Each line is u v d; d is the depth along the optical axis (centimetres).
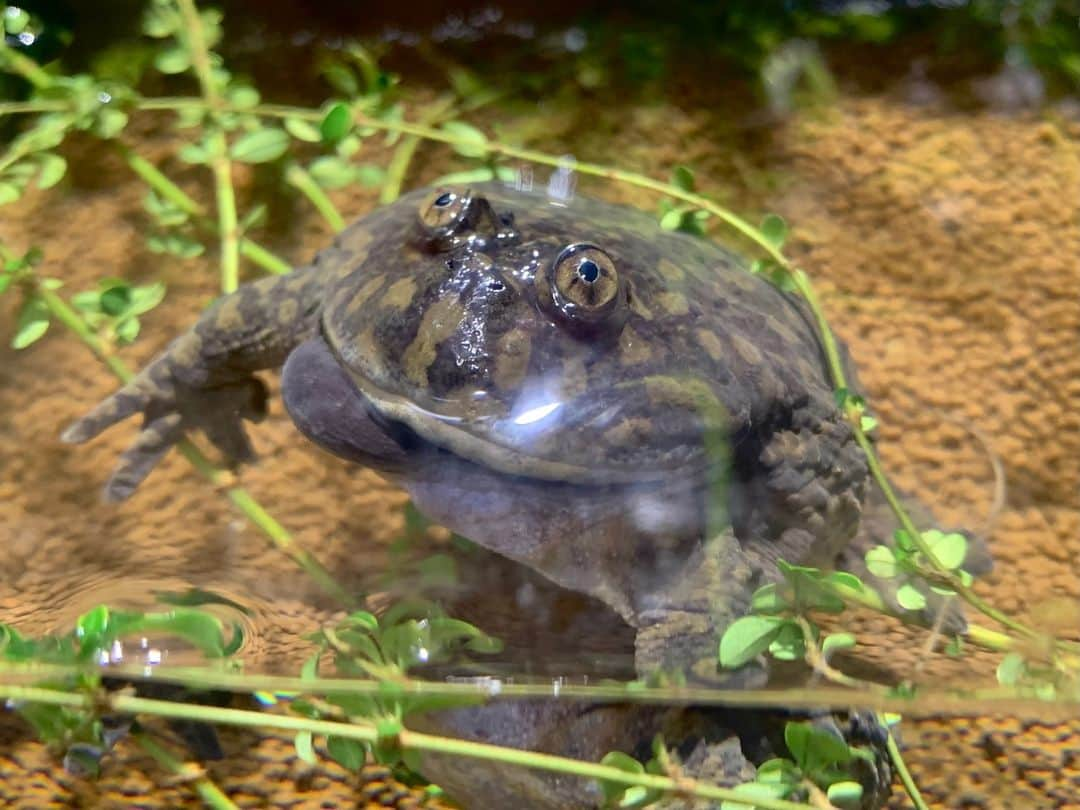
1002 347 40
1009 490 38
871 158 42
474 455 34
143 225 40
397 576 36
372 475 37
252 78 43
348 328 35
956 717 38
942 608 36
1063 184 42
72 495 36
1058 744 39
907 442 39
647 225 38
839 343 39
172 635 35
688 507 35
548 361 34
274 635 35
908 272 41
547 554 35
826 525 36
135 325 38
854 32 44
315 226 40
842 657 36
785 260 39
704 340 35
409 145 42
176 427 37
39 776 39
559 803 37
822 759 35
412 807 39
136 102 41
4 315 38
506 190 38
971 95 43
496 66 44
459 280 35
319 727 35
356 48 43
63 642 35
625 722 36
